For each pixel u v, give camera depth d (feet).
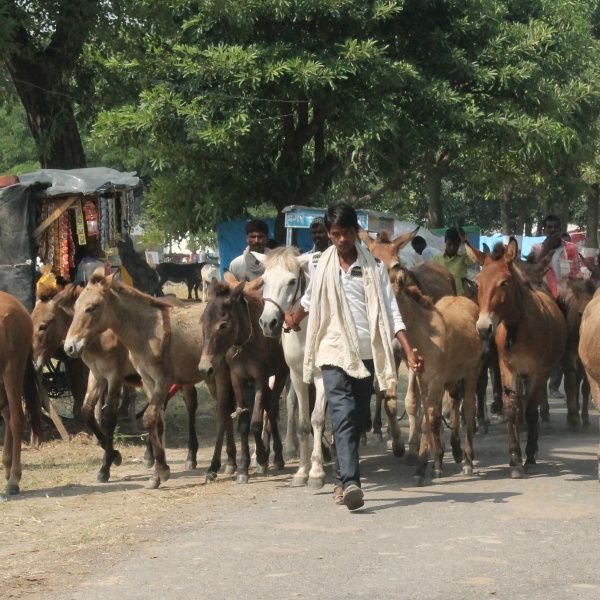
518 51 75.46
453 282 45.68
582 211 201.67
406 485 32.24
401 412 54.44
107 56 72.43
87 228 46.29
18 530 26.76
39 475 36.76
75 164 67.10
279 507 28.81
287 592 19.57
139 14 64.44
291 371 33.19
